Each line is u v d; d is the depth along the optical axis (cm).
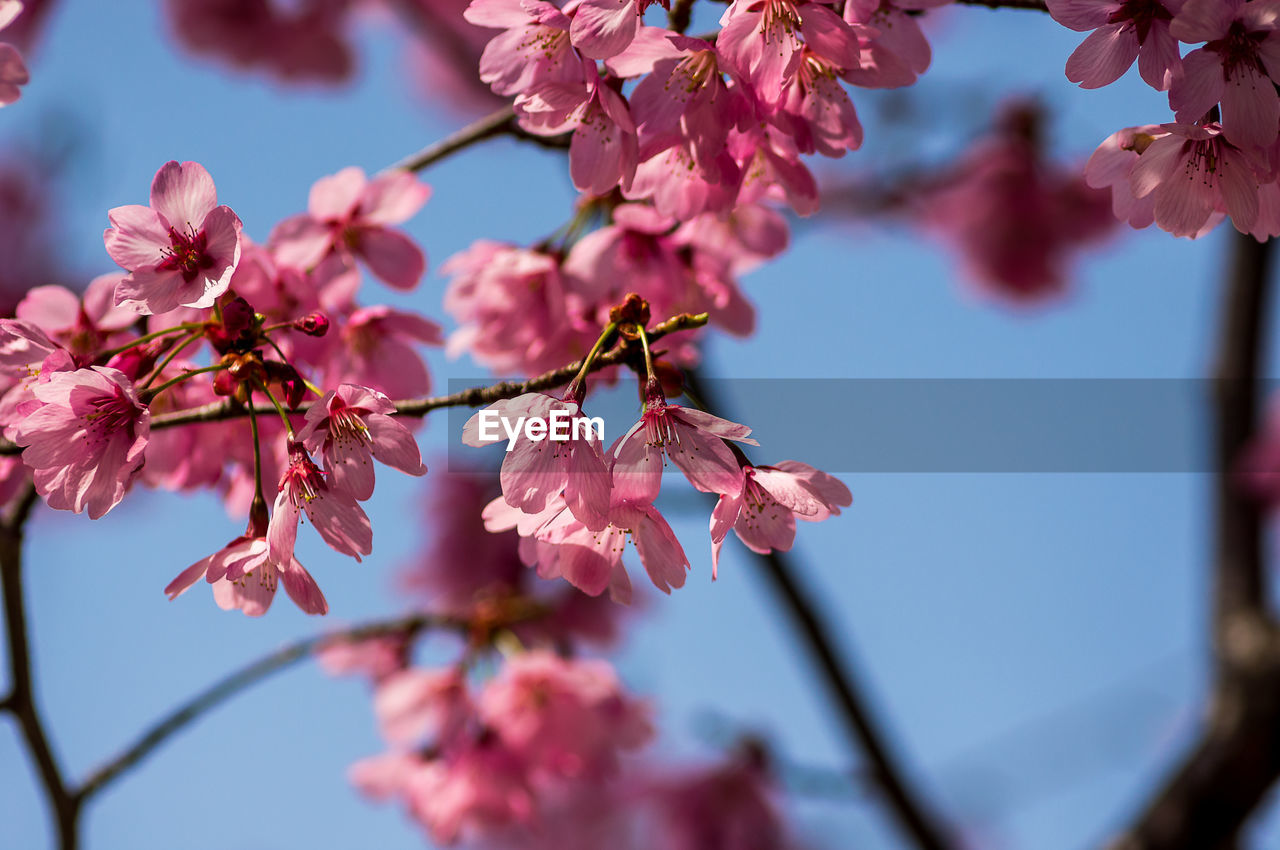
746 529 89
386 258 99
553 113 89
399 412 90
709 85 88
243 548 88
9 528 100
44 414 88
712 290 99
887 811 145
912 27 92
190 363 94
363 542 88
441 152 100
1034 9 91
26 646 103
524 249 101
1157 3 87
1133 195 88
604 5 87
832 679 141
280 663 109
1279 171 87
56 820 104
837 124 91
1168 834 135
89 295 94
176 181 88
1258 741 135
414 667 135
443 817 113
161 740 106
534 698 118
